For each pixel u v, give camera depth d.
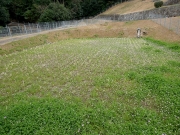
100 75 8.30
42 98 5.96
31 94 6.51
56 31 26.42
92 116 4.84
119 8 54.12
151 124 4.52
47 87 7.12
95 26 32.06
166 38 20.03
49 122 4.59
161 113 5.00
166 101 5.59
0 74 8.82
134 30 27.11
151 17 32.19
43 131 4.26
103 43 19.11
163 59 10.82
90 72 8.84
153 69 8.84
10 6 46.53
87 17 63.59
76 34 27.75
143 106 5.49
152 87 6.62
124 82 7.30
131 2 54.75
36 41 20.89
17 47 17.70
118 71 8.80
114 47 16.05
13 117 4.80
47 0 47.56
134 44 17.77
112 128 4.35
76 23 42.12
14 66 10.21
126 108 5.32
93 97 6.09
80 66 9.97
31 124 4.49
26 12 46.34
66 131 4.30
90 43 19.33
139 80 7.38
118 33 27.55
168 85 6.66
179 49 14.01
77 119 4.70
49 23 35.06
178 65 9.44
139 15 35.34
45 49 15.77
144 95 6.09
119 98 6.02
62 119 4.68
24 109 5.18
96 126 4.48
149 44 17.47
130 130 4.31
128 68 9.23
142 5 44.41
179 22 21.64
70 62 10.90
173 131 4.31
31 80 7.92
